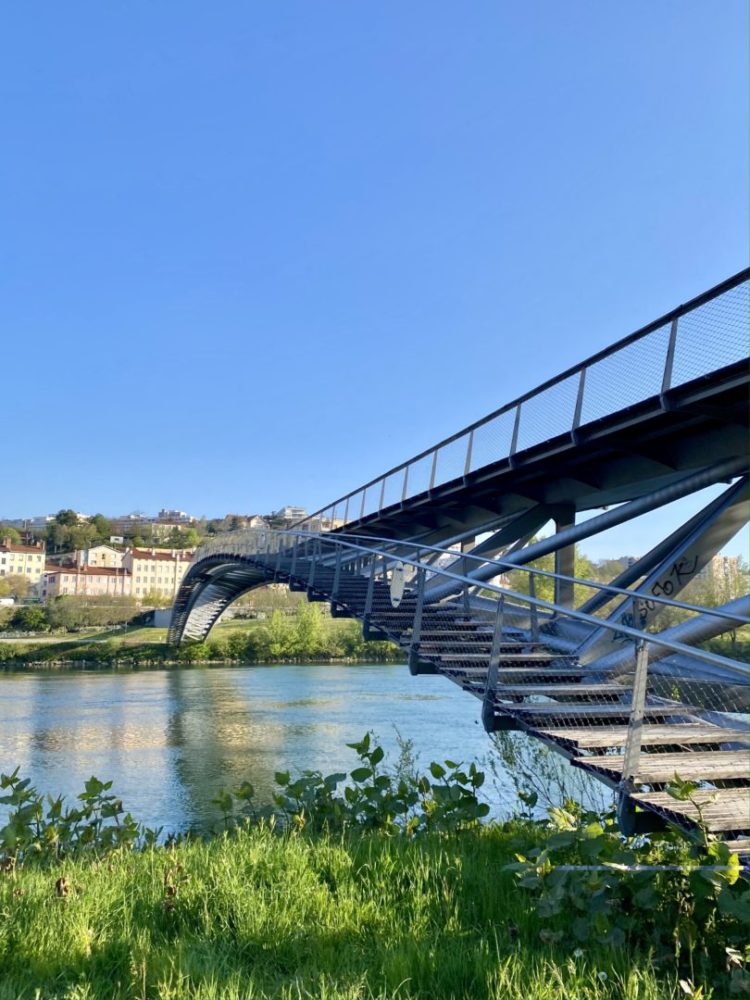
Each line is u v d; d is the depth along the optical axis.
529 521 15.46
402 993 3.21
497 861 5.23
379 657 76.12
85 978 3.46
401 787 6.86
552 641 12.73
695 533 10.39
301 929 3.95
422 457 19.73
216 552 43.16
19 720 33.44
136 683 52.78
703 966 3.47
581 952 3.49
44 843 6.38
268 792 18.66
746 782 6.02
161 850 5.90
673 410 9.93
